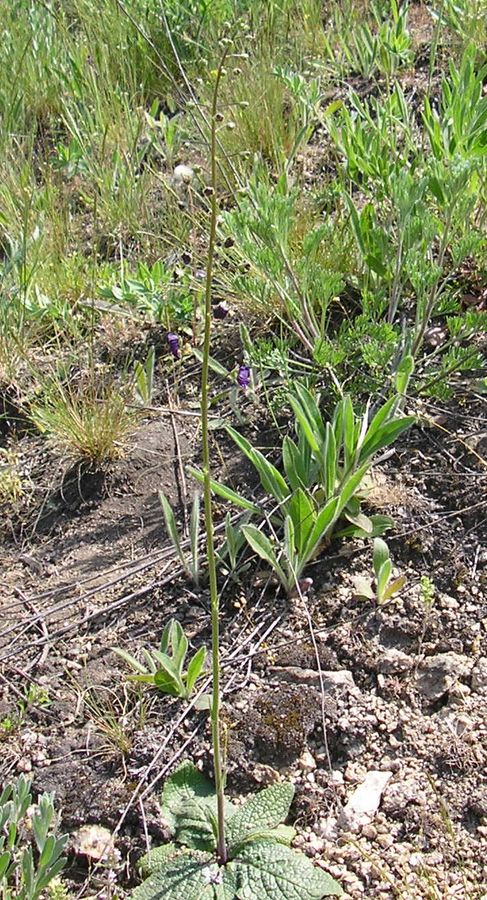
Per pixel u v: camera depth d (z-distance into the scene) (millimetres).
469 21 1217
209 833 583
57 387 908
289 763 628
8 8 1457
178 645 642
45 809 544
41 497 848
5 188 1126
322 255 947
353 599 711
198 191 1092
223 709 654
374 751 628
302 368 889
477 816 585
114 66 1360
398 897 551
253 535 703
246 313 965
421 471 790
